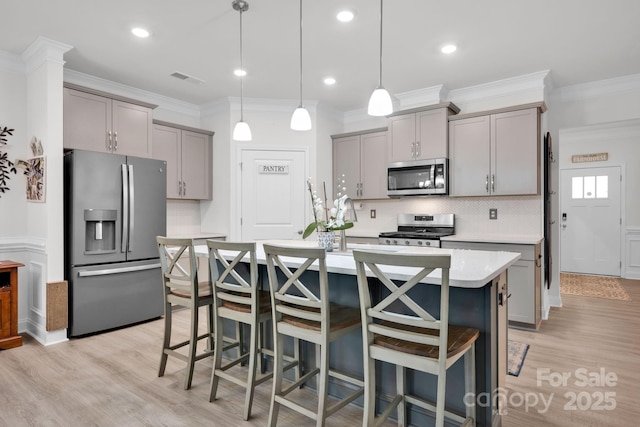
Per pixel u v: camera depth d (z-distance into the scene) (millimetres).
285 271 1829
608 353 2896
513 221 4031
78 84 3729
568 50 3236
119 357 2820
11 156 3359
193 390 2318
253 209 4656
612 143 6160
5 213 3336
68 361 2736
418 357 1508
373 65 3584
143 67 3613
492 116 3842
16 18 2711
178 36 3004
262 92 4387
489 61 3477
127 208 3492
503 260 2061
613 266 6172
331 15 2693
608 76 3799
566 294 4918
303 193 4766
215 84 4094
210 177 4805
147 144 3963
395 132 4379
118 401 2176
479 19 2746
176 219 4711
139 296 3619
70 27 2850
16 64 3359
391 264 1476
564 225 6598
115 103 3689
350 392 2182
